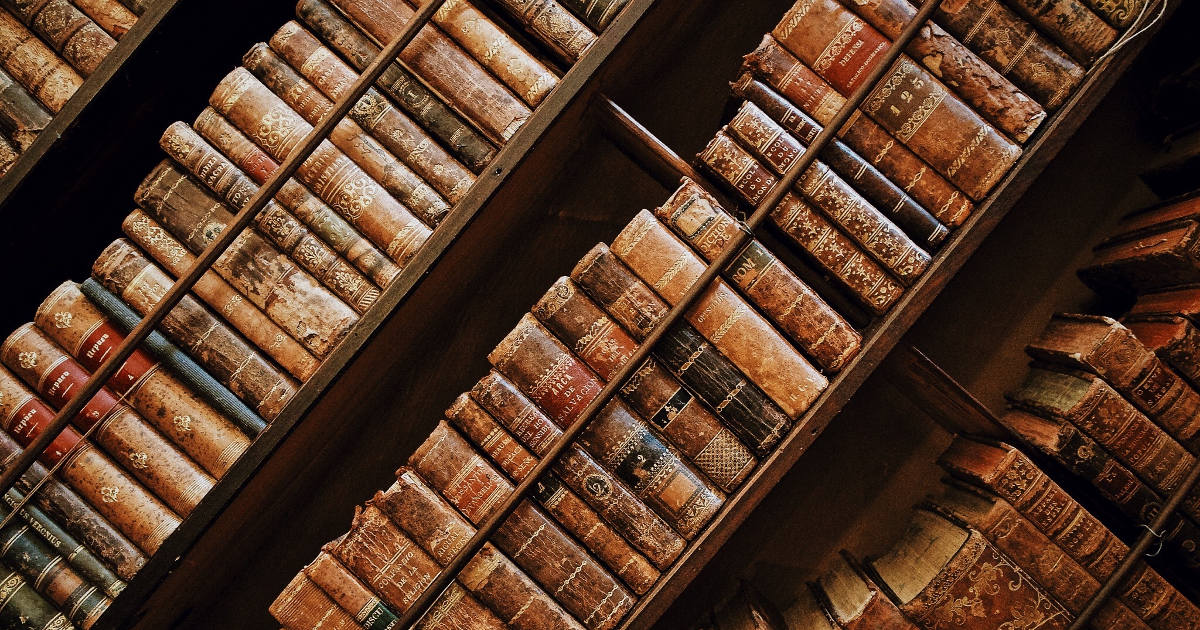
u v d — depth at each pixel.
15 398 0.69
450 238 0.69
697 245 0.69
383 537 0.69
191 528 0.68
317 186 0.69
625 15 0.69
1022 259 0.90
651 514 0.70
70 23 0.70
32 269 0.82
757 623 0.77
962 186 0.69
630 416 0.70
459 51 0.70
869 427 0.90
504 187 0.73
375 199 0.69
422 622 0.69
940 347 0.89
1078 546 0.72
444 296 0.83
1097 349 0.74
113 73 0.70
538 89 0.69
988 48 0.68
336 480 0.88
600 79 0.74
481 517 0.70
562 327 0.70
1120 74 0.68
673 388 0.69
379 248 0.69
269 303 0.69
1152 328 0.76
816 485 0.90
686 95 0.90
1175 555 0.75
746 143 0.70
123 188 0.82
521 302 0.89
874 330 0.71
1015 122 0.68
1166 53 0.87
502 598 0.69
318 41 0.71
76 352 0.69
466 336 0.89
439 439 0.70
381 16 0.70
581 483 0.69
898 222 0.70
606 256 0.69
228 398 0.69
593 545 0.70
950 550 0.75
